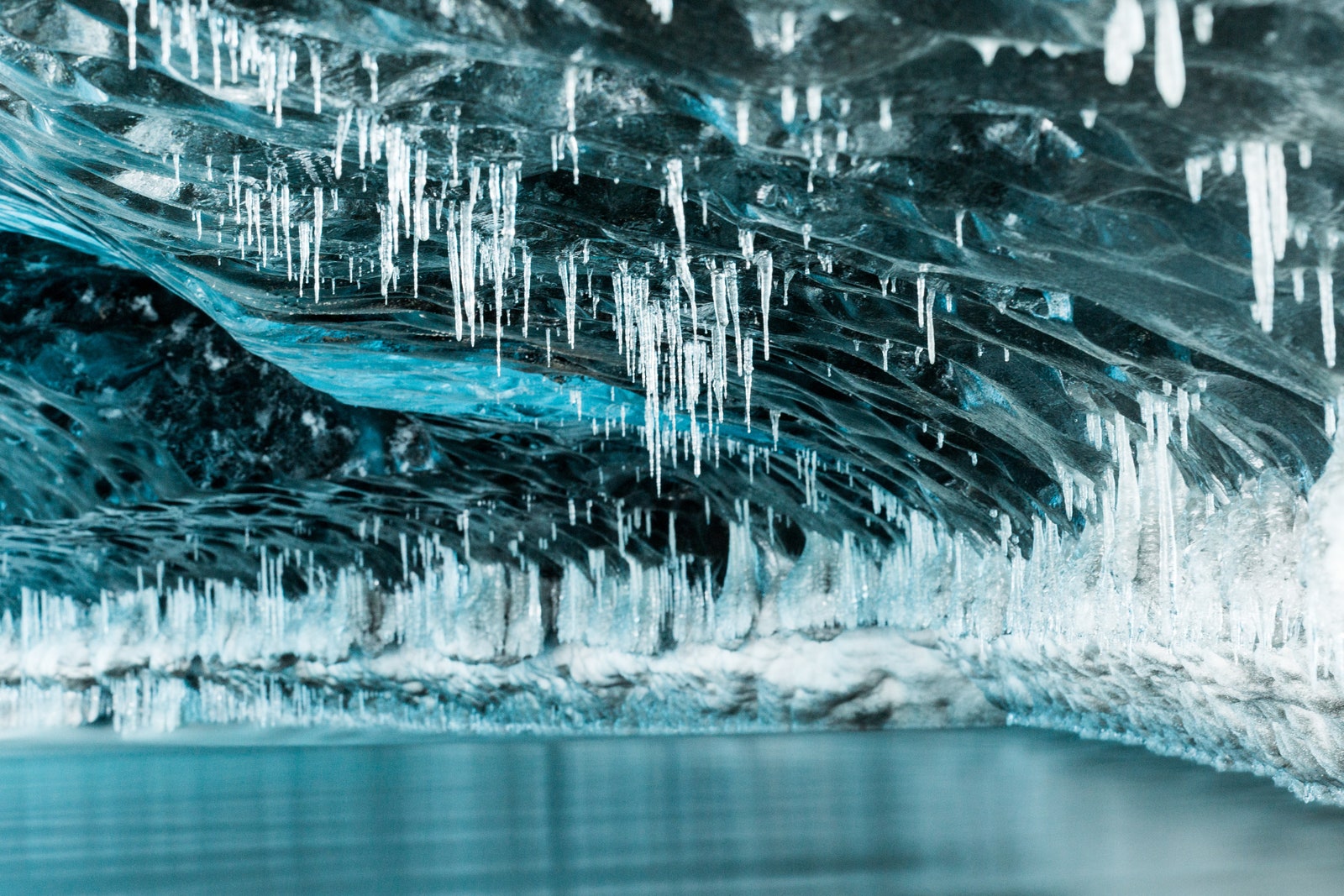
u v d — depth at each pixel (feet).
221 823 76.13
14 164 45.39
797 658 113.29
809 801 71.87
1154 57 25.14
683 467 100.01
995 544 85.81
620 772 92.79
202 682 165.17
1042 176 31.73
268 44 31.30
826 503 101.45
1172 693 72.02
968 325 49.62
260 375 88.84
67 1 30.60
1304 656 50.19
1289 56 23.65
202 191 44.55
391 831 69.00
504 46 29.50
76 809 87.56
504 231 43.50
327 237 47.75
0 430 95.76
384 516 115.14
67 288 80.28
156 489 97.96
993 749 95.20
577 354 64.85
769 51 27.55
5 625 173.58
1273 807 61.00
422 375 71.20
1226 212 31.01
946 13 24.98
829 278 47.78
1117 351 44.27
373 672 146.61
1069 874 48.16
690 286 48.26
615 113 33.91
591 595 125.70
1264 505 48.85
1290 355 36.42
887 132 32.04
